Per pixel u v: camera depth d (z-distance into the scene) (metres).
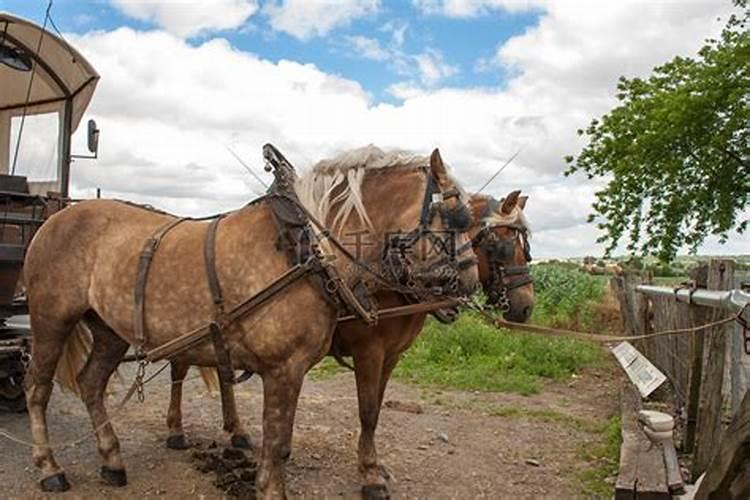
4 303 6.59
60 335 5.04
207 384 6.02
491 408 8.21
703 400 4.95
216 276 4.32
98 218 4.97
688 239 22.55
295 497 5.11
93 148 7.69
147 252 4.59
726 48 22.03
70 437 6.26
